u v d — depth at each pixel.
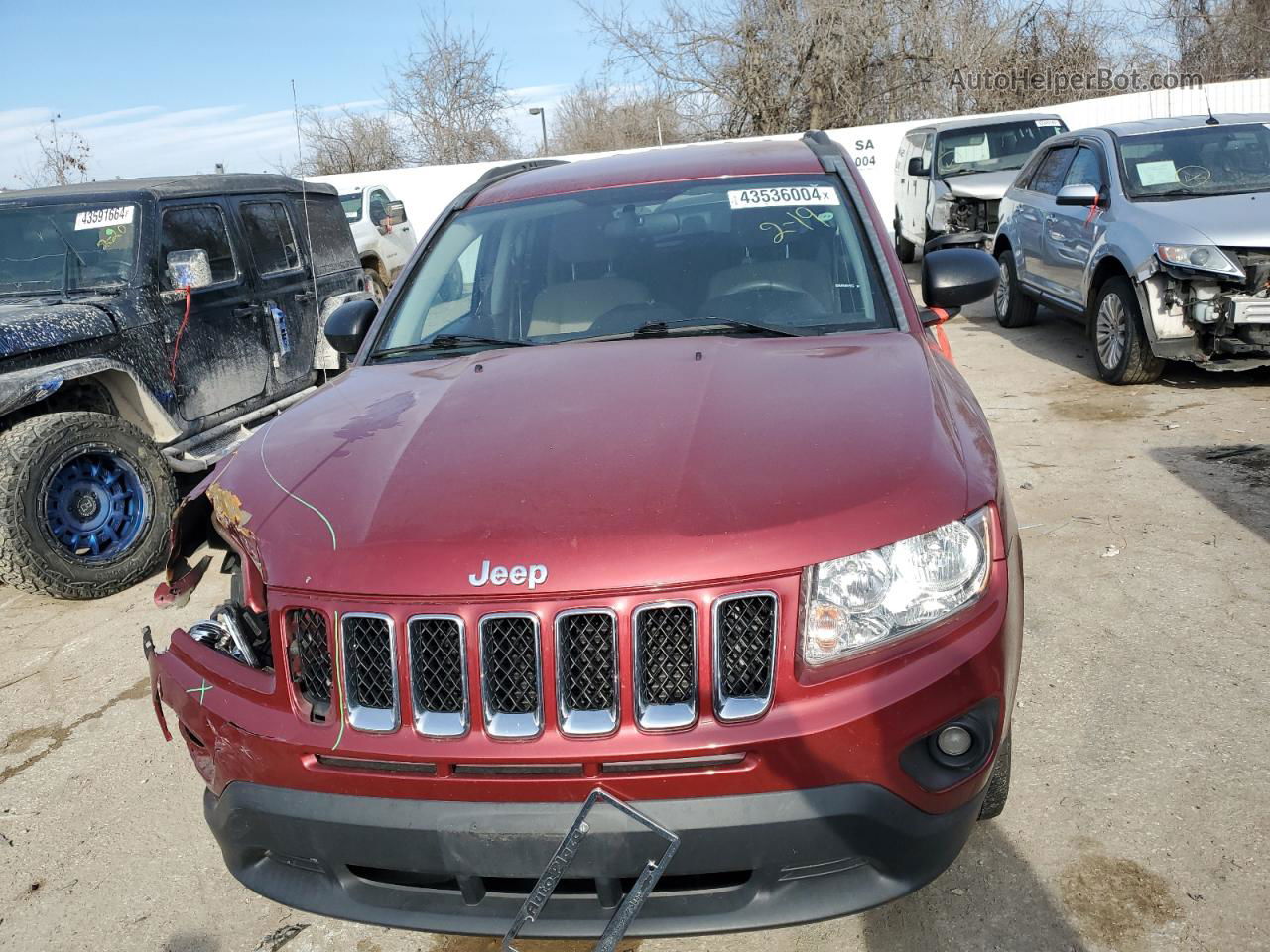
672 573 1.89
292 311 7.02
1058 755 3.03
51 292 5.65
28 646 4.69
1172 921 2.37
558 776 1.92
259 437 2.76
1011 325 9.93
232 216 6.59
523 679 1.94
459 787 1.94
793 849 1.91
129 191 5.91
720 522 1.96
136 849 3.08
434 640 1.97
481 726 1.94
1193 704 3.22
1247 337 6.53
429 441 2.40
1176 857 2.57
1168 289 6.67
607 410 2.45
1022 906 2.47
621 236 3.49
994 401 7.24
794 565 1.92
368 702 2.03
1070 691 3.37
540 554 1.93
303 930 2.66
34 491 4.79
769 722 1.89
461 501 2.11
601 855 1.91
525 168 4.36
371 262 12.25
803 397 2.44
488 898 2.04
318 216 7.71
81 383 5.44
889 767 1.93
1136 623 3.79
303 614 2.09
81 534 5.07
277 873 2.21
